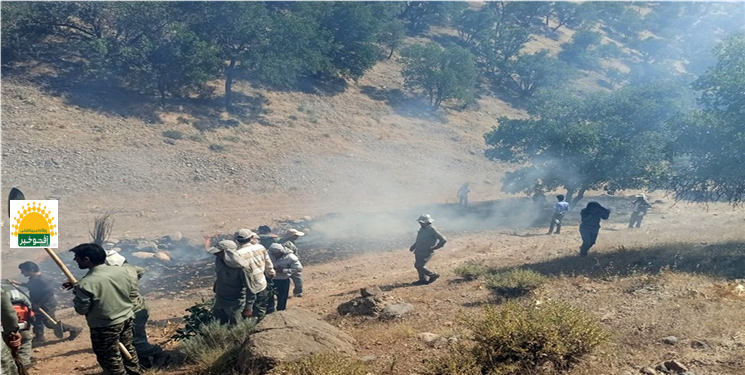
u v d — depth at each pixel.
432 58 57.25
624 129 28.88
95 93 38.47
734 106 13.97
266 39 43.47
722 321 7.05
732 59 14.91
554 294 9.92
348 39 56.94
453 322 8.45
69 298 15.70
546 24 106.50
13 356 5.53
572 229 23.94
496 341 6.09
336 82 56.47
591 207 13.67
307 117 47.41
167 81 40.03
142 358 7.53
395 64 66.69
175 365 7.57
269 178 35.69
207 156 35.81
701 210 28.83
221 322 8.02
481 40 77.06
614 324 7.45
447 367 5.95
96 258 6.08
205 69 40.56
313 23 52.47
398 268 17.02
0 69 36.97
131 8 38.62
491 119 61.31
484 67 76.06
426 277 12.62
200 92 44.47
